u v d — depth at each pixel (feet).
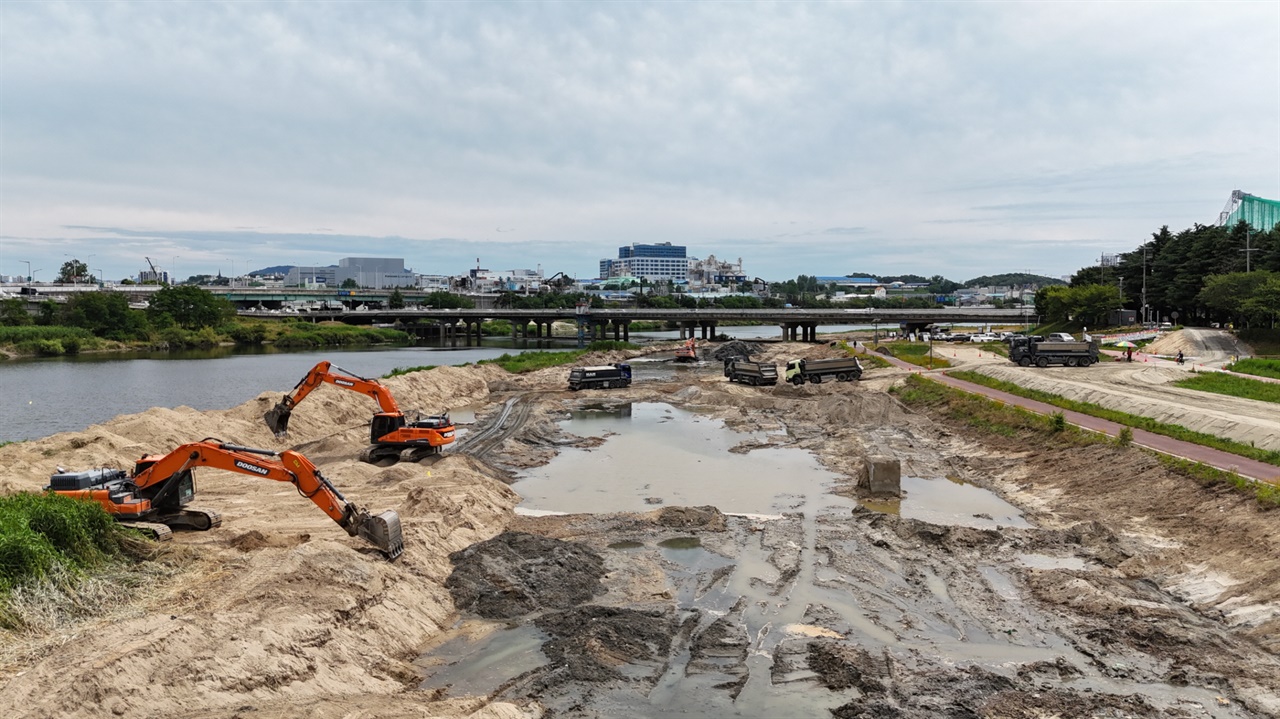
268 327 599.16
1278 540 86.58
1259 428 132.26
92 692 52.03
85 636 61.98
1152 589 87.40
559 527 111.96
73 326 499.92
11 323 490.90
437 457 146.92
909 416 205.87
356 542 92.43
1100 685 65.92
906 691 64.59
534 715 61.11
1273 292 290.97
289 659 62.28
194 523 95.50
